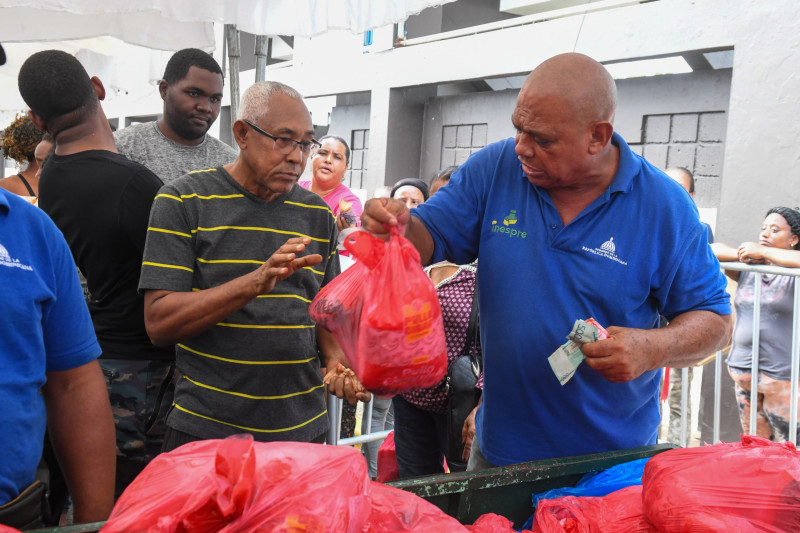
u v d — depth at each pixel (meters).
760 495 1.31
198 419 2.03
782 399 3.84
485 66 6.13
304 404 2.17
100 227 2.32
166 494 1.02
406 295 1.43
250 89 2.08
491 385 2.02
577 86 1.66
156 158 3.04
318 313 1.56
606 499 1.55
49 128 2.42
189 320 1.89
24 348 1.37
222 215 2.06
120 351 2.42
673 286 1.96
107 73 4.92
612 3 5.18
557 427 1.95
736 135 4.46
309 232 2.21
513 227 1.94
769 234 3.91
